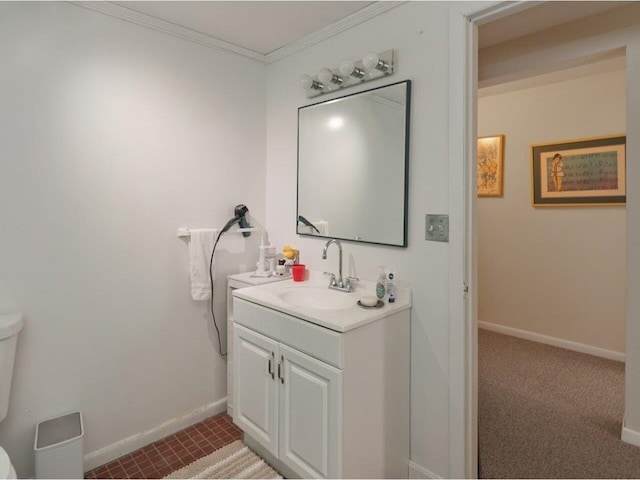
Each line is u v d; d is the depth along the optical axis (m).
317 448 1.56
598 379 2.80
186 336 2.21
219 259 2.33
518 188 3.62
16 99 1.62
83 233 1.82
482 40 2.22
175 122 2.11
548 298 3.50
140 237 2.01
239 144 2.41
